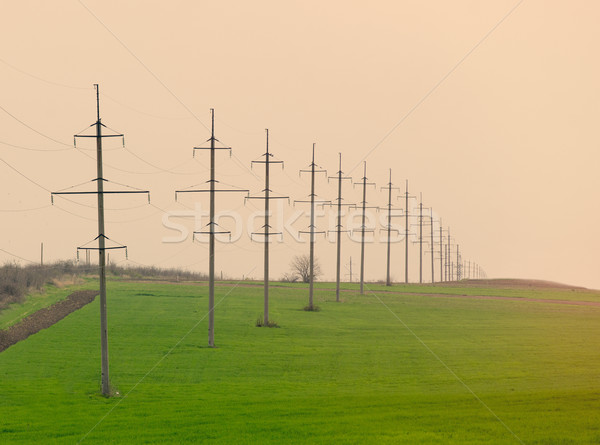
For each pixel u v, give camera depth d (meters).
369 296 96.81
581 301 98.56
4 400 36.00
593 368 46.72
